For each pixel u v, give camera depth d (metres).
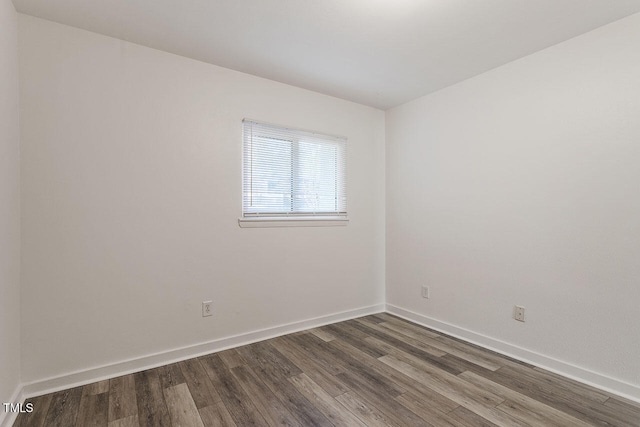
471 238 2.74
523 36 2.11
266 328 2.79
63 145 1.99
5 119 1.64
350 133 3.34
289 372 2.19
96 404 1.81
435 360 2.38
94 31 2.07
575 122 2.11
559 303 2.19
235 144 2.62
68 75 2.01
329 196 3.20
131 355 2.20
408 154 3.33
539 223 2.29
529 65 2.35
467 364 2.31
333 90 3.04
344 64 2.51
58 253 1.97
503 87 2.51
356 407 1.80
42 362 1.93
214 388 1.99
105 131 2.11
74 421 1.67
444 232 2.97
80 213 2.04
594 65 2.03
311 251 3.06
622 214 1.92
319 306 3.12
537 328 2.30
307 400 1.86
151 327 2.27
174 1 1.77
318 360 2.37
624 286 1.91
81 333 2.04
